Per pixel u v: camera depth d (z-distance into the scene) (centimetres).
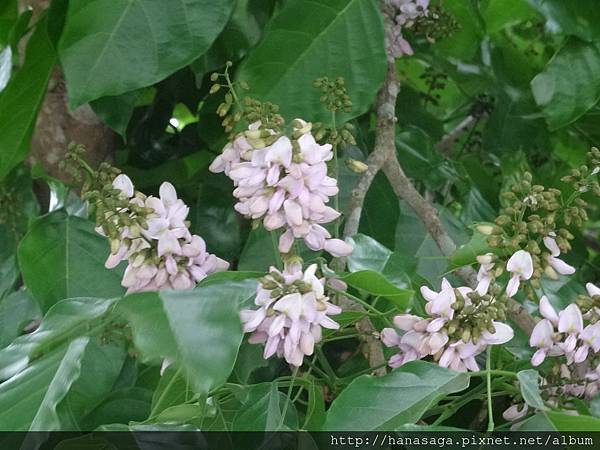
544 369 29
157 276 26
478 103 54
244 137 27
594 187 27
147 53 27
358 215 32
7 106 32
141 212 26
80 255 32
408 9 37
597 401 26
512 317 29
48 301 31
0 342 35
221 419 26
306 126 25
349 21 31
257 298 24
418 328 25
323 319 24
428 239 39
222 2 28
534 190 27
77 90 27
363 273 25
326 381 29
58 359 23
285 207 25
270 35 31
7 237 39
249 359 29
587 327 25
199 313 21
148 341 20
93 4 27
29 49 31
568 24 34
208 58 36
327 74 31
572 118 35
